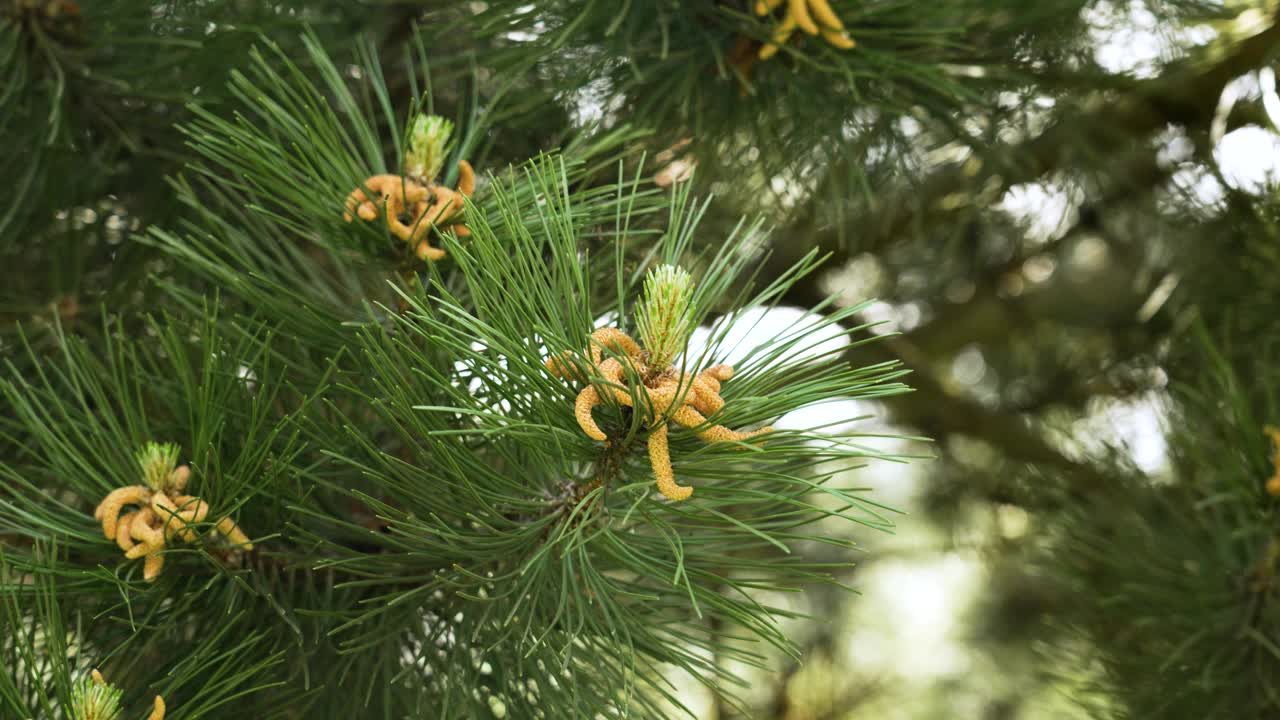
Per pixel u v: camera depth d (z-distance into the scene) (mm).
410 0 1064
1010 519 1785
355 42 1044
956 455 1808
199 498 819
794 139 1038
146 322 990
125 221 1036
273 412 892
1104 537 1137
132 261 1007
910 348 1676
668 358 771
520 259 784
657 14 995
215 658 811
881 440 1791
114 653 814
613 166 1047
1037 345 1823
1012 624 2105
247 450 821
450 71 1084
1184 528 1101
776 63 1008
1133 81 1186
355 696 858
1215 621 1044
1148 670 1070
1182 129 1423
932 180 1352
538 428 771
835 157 1050
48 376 977
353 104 878
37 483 936
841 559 1950
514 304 775
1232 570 1062
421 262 861
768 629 805
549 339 761
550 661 852
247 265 853
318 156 842
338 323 869
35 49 980
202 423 820
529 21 972
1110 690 1089
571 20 983
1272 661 1041
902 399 1686
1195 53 1293
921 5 971
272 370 906
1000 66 1063
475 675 871
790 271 794
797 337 788
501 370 770
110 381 885
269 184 842
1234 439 1051
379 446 894
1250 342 1212
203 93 987
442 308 792
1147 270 1480
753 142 1079
